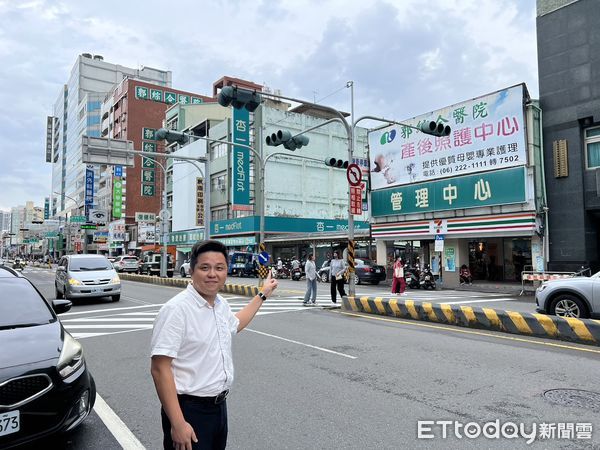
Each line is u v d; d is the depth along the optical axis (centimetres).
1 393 332
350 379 569
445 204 2159
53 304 532
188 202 4778
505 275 2141
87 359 700
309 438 393
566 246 1780
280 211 3897
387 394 509
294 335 870
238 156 3731
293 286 2289
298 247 3609
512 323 877
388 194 2448
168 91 7669
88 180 7600
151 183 6309
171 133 1661
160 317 223
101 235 7662
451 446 377
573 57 1788
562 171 1797
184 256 4925
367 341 809
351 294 1295
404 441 387
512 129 1909
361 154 4441
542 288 935
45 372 355
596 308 848
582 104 1753
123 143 1809
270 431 408
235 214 4091
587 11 1755
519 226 1870
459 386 537
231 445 379
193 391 223
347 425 421
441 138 2188
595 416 441
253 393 514
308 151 4094
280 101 4597
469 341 804
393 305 1107
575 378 567
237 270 3406
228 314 254
